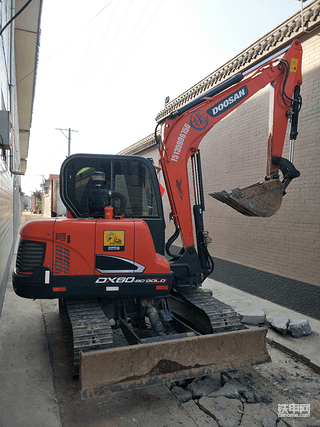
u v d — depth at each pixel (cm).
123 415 273
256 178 627
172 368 280
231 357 300
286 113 417
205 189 802
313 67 500
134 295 329
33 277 313
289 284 534
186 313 406
